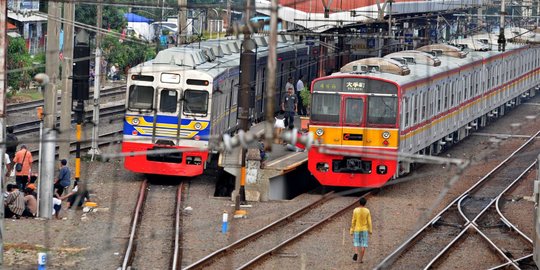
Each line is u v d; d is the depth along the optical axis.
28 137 100.69
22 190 72.94
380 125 78.50
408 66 91.69
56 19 69.00
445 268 57.16
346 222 69.50
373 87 78.50
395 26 106.62
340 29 100.25
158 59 83.62
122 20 153.88
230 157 78.69
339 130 78.75
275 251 58.84
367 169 79.19
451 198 80.81
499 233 68.44
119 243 59.56
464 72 106.81
